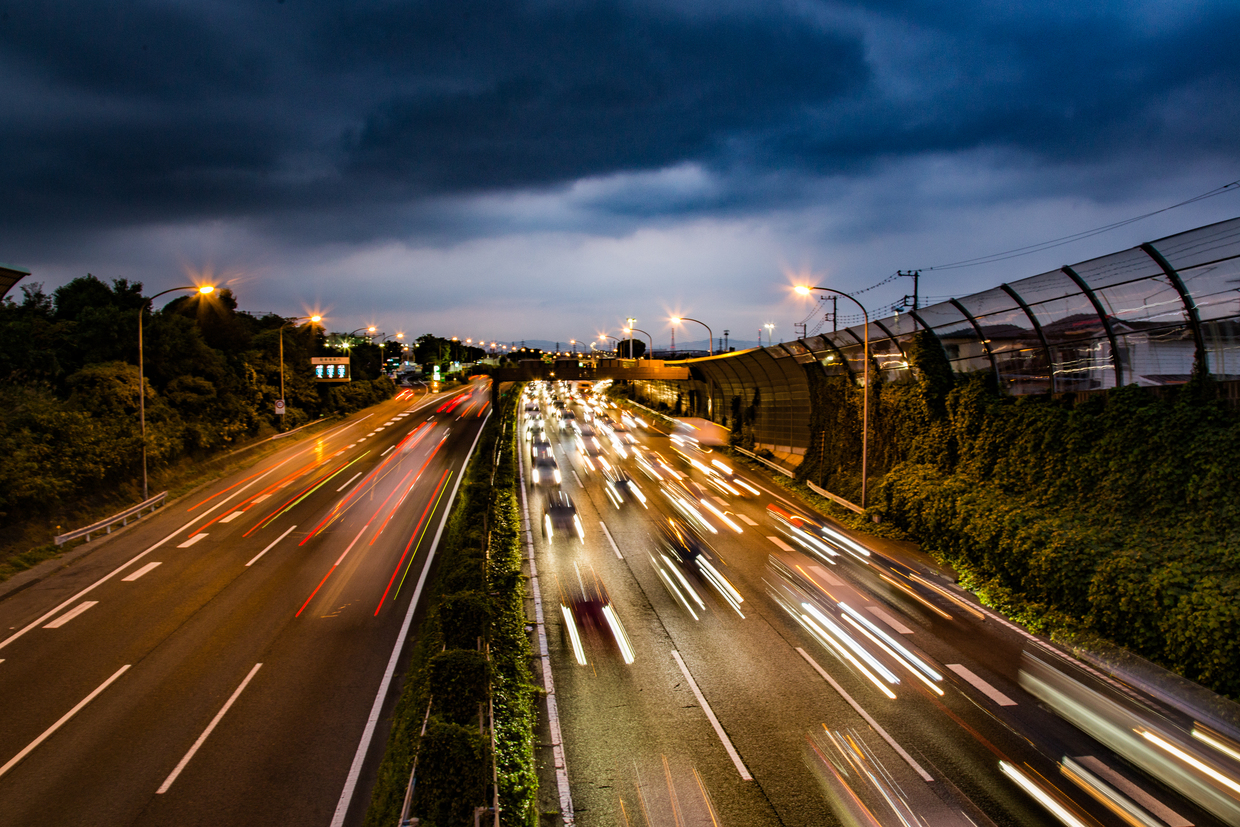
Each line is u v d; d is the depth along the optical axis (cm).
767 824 931
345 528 2695
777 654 1523
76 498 2747
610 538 2608
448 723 949
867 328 2753
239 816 964
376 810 947
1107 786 1016
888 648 1557
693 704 1290
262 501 3222
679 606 1839
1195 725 1129
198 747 1140
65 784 1035
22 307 4381
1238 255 1494
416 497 3319
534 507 3184
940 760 1089
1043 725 1206
